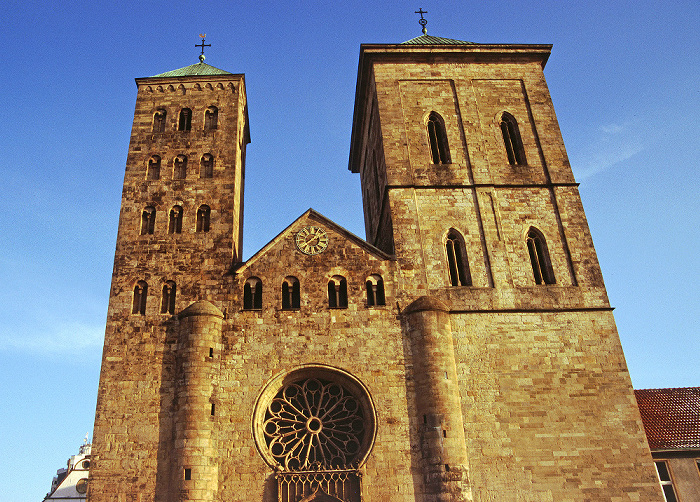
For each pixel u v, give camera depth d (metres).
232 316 44.12
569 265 47.34
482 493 38.72
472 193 49.84
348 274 45.81
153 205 49.50
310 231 47.47
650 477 39.75
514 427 40.75
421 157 51.44
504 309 44.75
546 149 52.44
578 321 44.81
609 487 39.34
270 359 42.56
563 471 39.62
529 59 57.09
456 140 52.50
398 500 38.19
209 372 41.72
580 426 41.12
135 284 45.97
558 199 49.94
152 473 39.12
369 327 43.69
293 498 38.34
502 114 54.38
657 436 47.12
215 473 38.94
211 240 47.66
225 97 54.97
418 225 48.06
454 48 56.00
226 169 51.09
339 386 42.62
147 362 42.75
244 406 40.97
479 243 47.81
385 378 41.91
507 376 42.44
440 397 40.53
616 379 42.81
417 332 42.91
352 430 41.19
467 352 43.06
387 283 45.50
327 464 40.00
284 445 40.53
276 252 46.62
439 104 54.28
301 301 44.66
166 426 40.53
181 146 52.31
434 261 46.66
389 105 53.78
